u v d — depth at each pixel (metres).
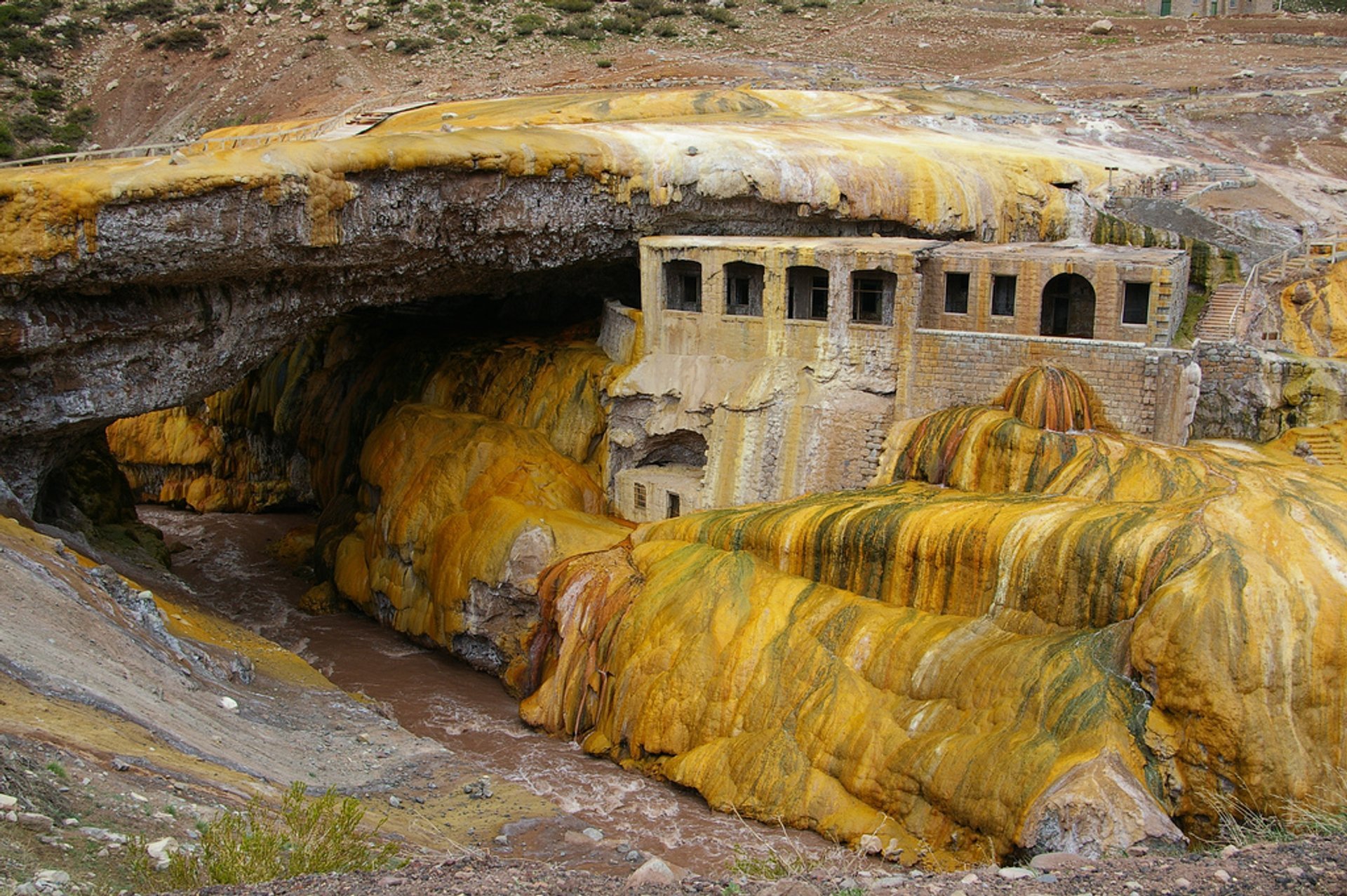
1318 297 42.56
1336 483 32.97
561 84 77.44
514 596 41.59
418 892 16.75
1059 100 67.44
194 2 96.56
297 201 37.38
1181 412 36.56
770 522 37.50
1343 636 28.14
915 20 89.88
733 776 33.09
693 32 89.19
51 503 43.25
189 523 58.81
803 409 41.38
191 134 82.75
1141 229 45.44
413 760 30.64
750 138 48.34
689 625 36.28
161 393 39.22
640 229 46.38
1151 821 26.88
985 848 28.41
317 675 36.75
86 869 17.03
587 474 46.06
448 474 45.53
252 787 23.14
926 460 38.97
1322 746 27.72
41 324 35.47
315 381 57.25
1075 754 28.20
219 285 38.97
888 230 46.59
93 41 92.94
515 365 49.06
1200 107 64.88
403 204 40.59
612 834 31.36
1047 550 31.81
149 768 21.45
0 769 18.89
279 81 86.62
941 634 32.78
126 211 34.44
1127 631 29.80
